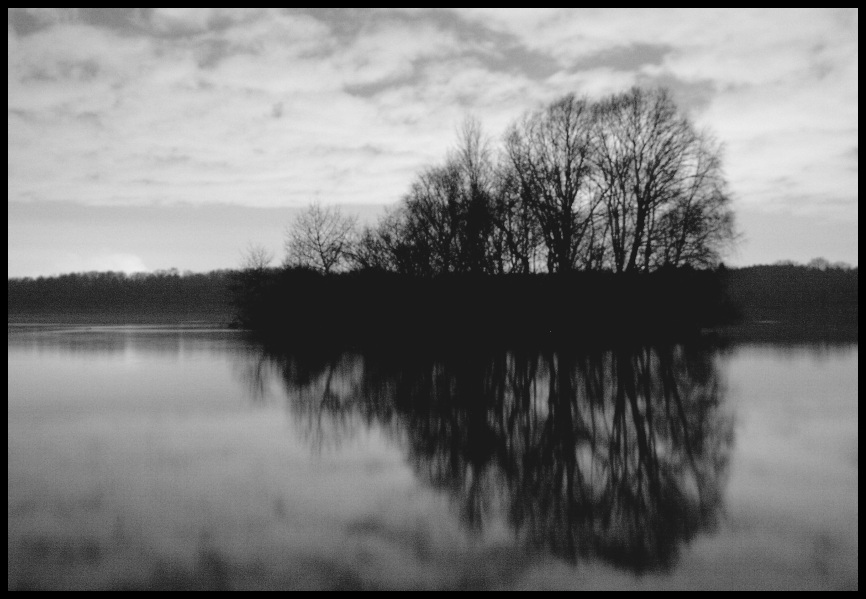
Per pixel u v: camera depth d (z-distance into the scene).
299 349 36.44
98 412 16.59
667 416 15.71
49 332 58.25
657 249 37.06
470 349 34.59
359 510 9.05
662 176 37.31
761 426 14.39
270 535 8.14
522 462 11.55
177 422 15.28
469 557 7.46
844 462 11.32
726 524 8.41
